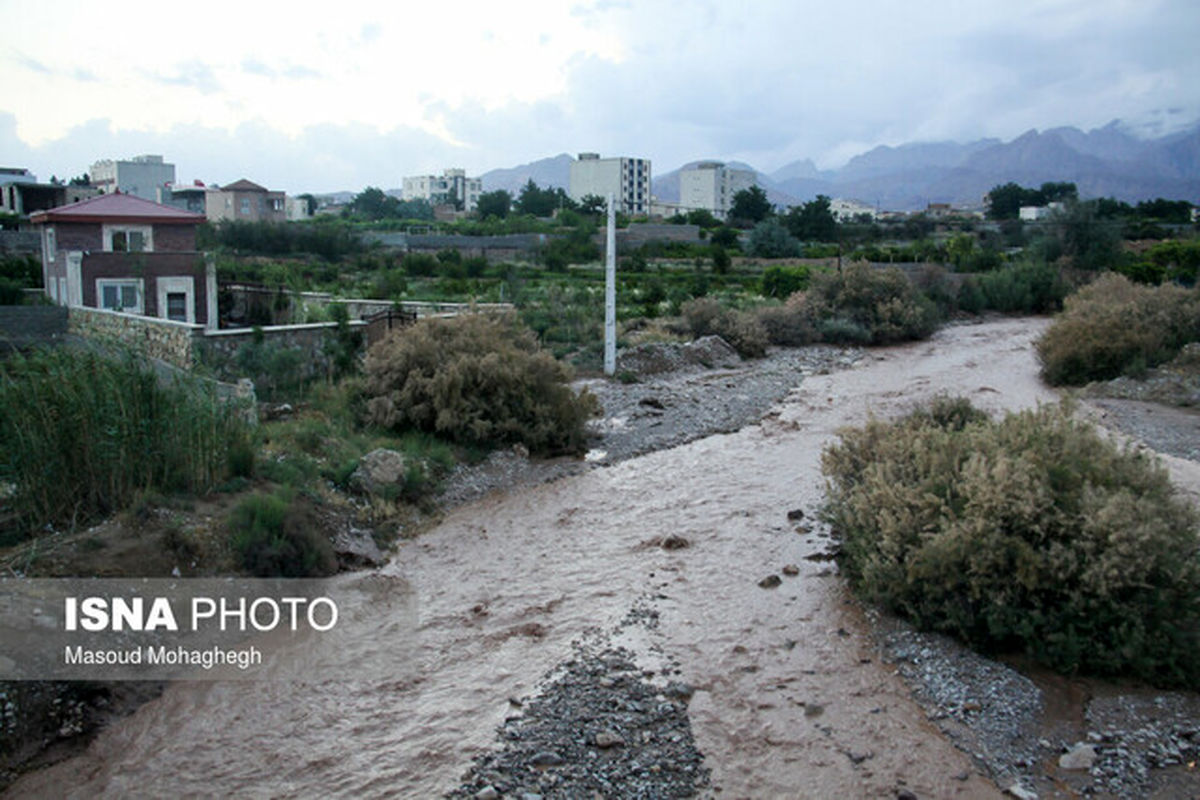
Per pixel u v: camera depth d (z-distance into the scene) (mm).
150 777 6609
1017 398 22703
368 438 14672
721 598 9805
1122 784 6203
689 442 17547
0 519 8961
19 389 9273
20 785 6488
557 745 6852
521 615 9406
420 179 182250
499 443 15891
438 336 16781
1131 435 17344
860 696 7590
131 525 9102
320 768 6684
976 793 6219
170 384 11297
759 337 30344
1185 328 26344
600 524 12500
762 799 6188
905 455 10031
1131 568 7504
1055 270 48406
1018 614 7980
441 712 7453
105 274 25203
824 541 11609
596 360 25375
